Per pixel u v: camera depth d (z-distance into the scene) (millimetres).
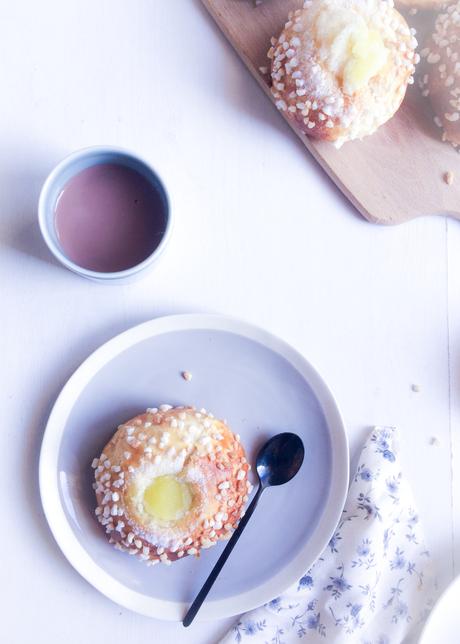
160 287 666
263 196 675
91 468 642
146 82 672
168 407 637
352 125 636
